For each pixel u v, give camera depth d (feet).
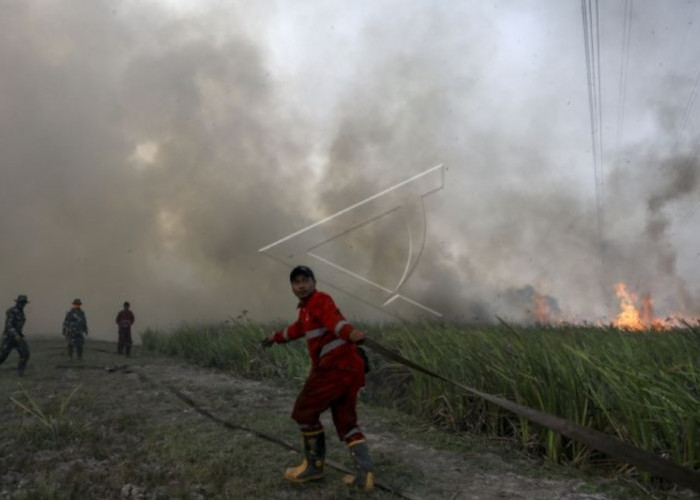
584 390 14.07
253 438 15.35
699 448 11.66
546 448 13.84
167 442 15.02
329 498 11.05
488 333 21.39
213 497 11.13
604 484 11.93
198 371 30.01
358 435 11.59
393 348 24.76
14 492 11.39
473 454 14.19
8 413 18.30
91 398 20.58
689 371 13.89
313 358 11.97
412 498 11.06
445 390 17.37
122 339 40.19
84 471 12.48
